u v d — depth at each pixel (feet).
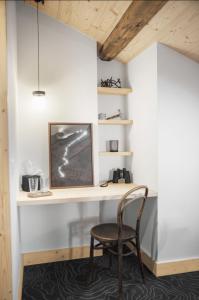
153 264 8.25
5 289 5.26
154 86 8.11
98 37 9.08
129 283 7.67
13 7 7.50
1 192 5.17
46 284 7.63
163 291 7.27
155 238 8.21
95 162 9.44
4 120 5.17
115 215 10.43
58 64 9.04
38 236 8.98
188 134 8.29
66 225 9.25
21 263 8.04
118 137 10.44
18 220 8.04
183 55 8.16
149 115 8.48
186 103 8.25
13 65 6.94
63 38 9.06
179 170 8.23
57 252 9.14
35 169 8.86
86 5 7.40
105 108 10.27
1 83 5.18
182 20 6.62
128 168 10.32
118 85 10.27
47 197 7.40
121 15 7.17
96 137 9.45
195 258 8.45
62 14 8.50
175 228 8.27
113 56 9.54
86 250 9.45
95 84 9.41
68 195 7.68
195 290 7.33
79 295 7.09
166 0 5.80
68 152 9.07
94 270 8.45
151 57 8.28
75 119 9.23
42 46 8.86
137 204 9.52
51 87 8.98
